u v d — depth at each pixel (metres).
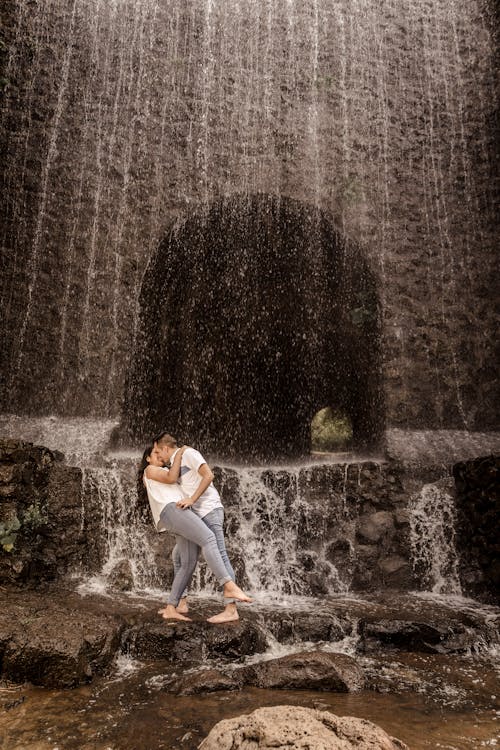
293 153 8.62
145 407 9.77
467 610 5.05
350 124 8.78
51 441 6.75
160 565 5.42
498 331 8.06
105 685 3.43
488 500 5.52
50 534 5.37
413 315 8.20
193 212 8.62
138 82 8.59
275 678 3.44
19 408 7.48
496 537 5.40
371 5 9.21
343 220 8.49
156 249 8.41
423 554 6.01
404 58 9.06
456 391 7.96
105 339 7.73
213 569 4.11
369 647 4.23
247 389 13.53
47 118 8.25
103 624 3.92
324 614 4.62
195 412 12.24
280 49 8.96
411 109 8.88
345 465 6.60
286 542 6.12
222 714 3.02
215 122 8.61
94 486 5.83
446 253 8.39
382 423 8.09
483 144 8.59
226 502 6.23
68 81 8.43
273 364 13.62
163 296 9.93
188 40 8.84
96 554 5.57
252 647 4.05
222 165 8.49
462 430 7.84
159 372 10.41
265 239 10.70
